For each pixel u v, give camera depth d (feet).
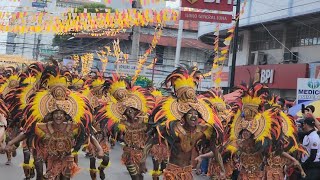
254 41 81.82
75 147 23.63
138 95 32.12
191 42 123.95
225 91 85.40
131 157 30.01
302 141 30.32
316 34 67.21
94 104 39.70
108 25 50.39
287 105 41.16
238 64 85.25
